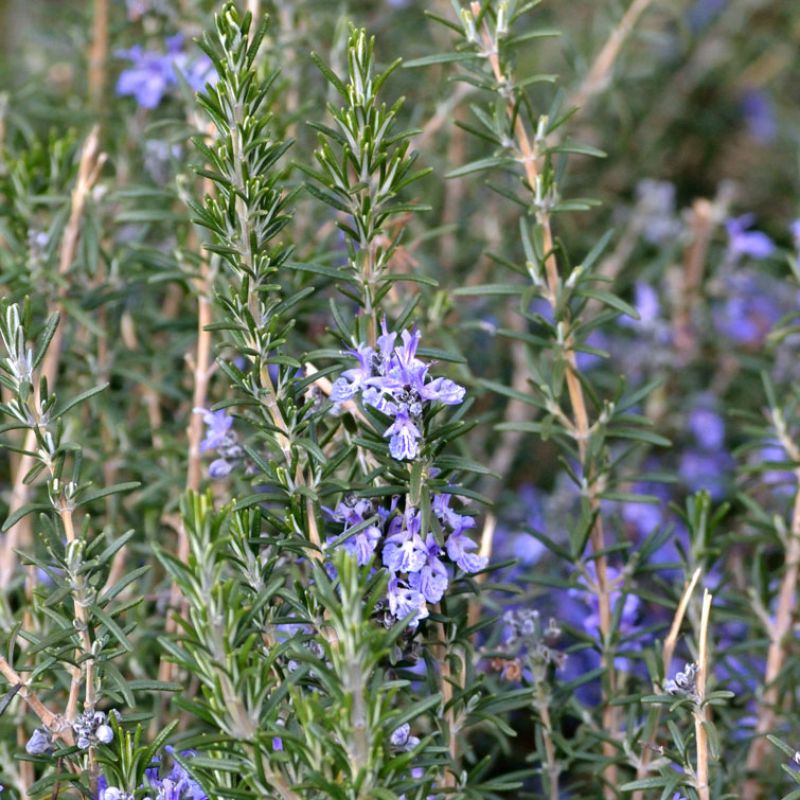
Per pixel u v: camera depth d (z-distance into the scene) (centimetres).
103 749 130
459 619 133
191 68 153
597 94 178
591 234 191
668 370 166
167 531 150
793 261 159
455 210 165
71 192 152
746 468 146
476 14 138
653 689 140
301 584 130
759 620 145
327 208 154
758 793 143
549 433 139
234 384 133
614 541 158
